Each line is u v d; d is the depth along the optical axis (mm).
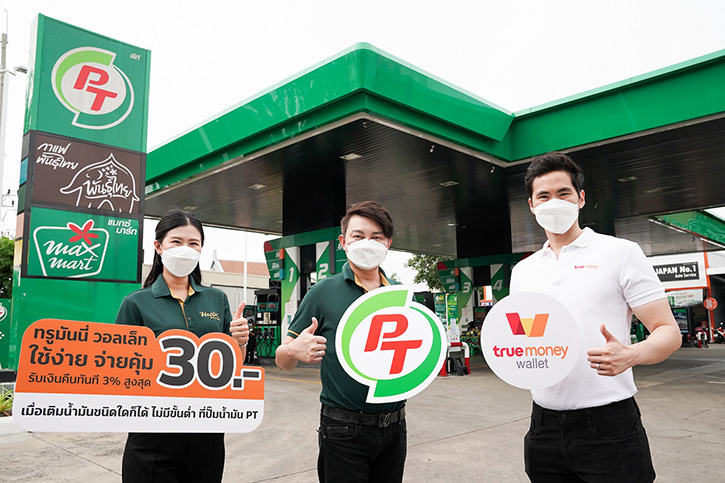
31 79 6660
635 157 9648
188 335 2064
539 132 9352
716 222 20125
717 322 30516
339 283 2193
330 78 7344
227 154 9664
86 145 6918
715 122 7785
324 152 9258
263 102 8438
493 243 17719
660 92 7898
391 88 7312
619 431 1766
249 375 2131
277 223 16625
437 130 8266
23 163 6633
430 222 16562
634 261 1826
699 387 8930
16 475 4031
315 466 4316
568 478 1875
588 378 1805
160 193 12094
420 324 2086
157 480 2041
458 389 8906
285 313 13641
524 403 7418
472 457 4555
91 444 5055
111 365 1937
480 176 10992
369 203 2184
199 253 2283
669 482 3830
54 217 6570
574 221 1961
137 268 7176
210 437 2145
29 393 1815
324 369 2090
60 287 6539
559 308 1841
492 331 1931
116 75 7281
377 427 2014
